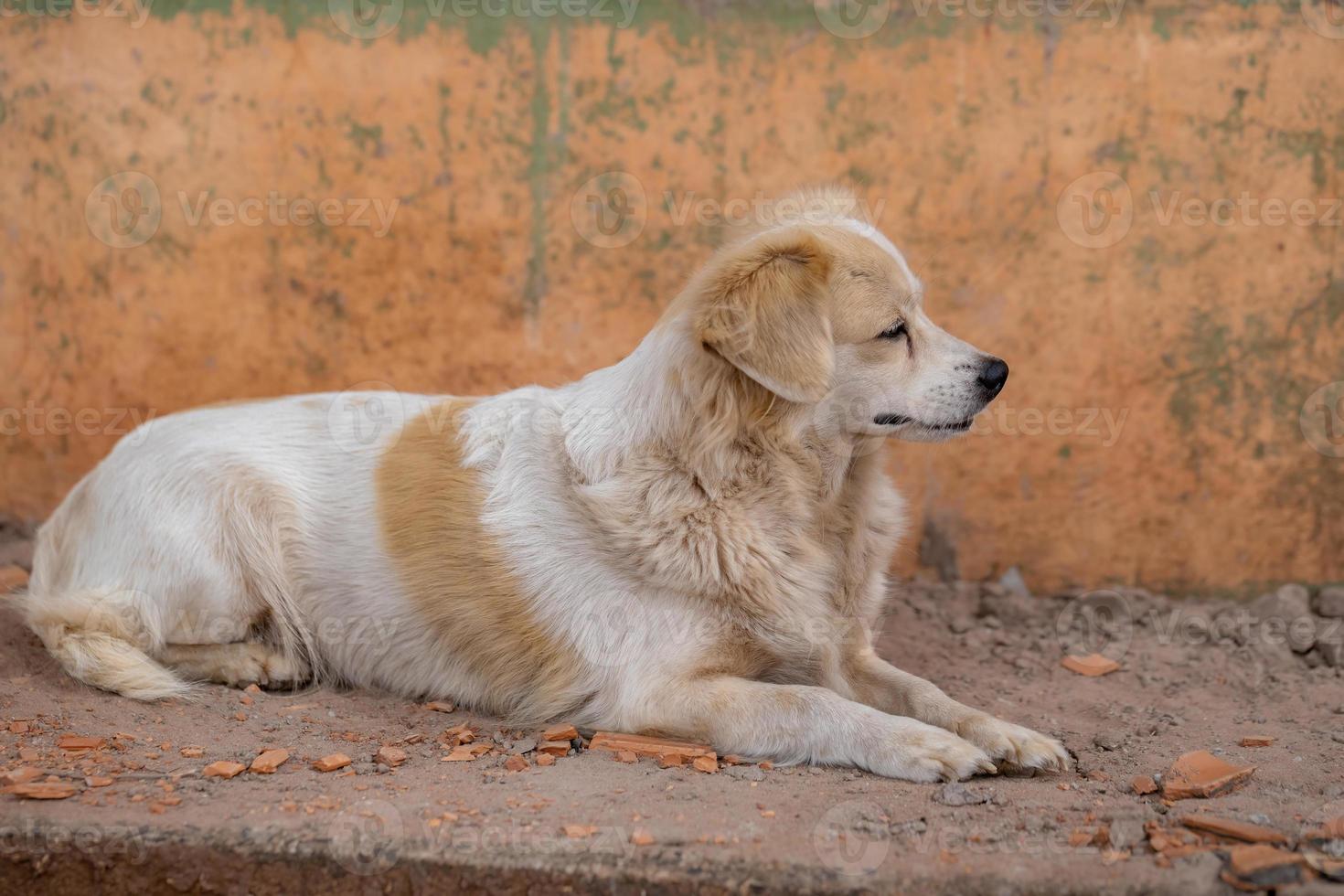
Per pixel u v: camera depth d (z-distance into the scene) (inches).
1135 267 283.3
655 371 203.8
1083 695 234.2
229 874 154.6
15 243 292.5
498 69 284.2
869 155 285.4
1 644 223.8
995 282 286.0
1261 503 287.9
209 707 207.0
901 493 273.4
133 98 286.4
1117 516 290.2
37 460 297.3
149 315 292.7
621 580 204.5
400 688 224.1
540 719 207.9
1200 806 168.9
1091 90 280.2
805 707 189.5
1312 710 224.7
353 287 291.0
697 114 285.4
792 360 189.0
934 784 177.8
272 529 223.5
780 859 151.0
